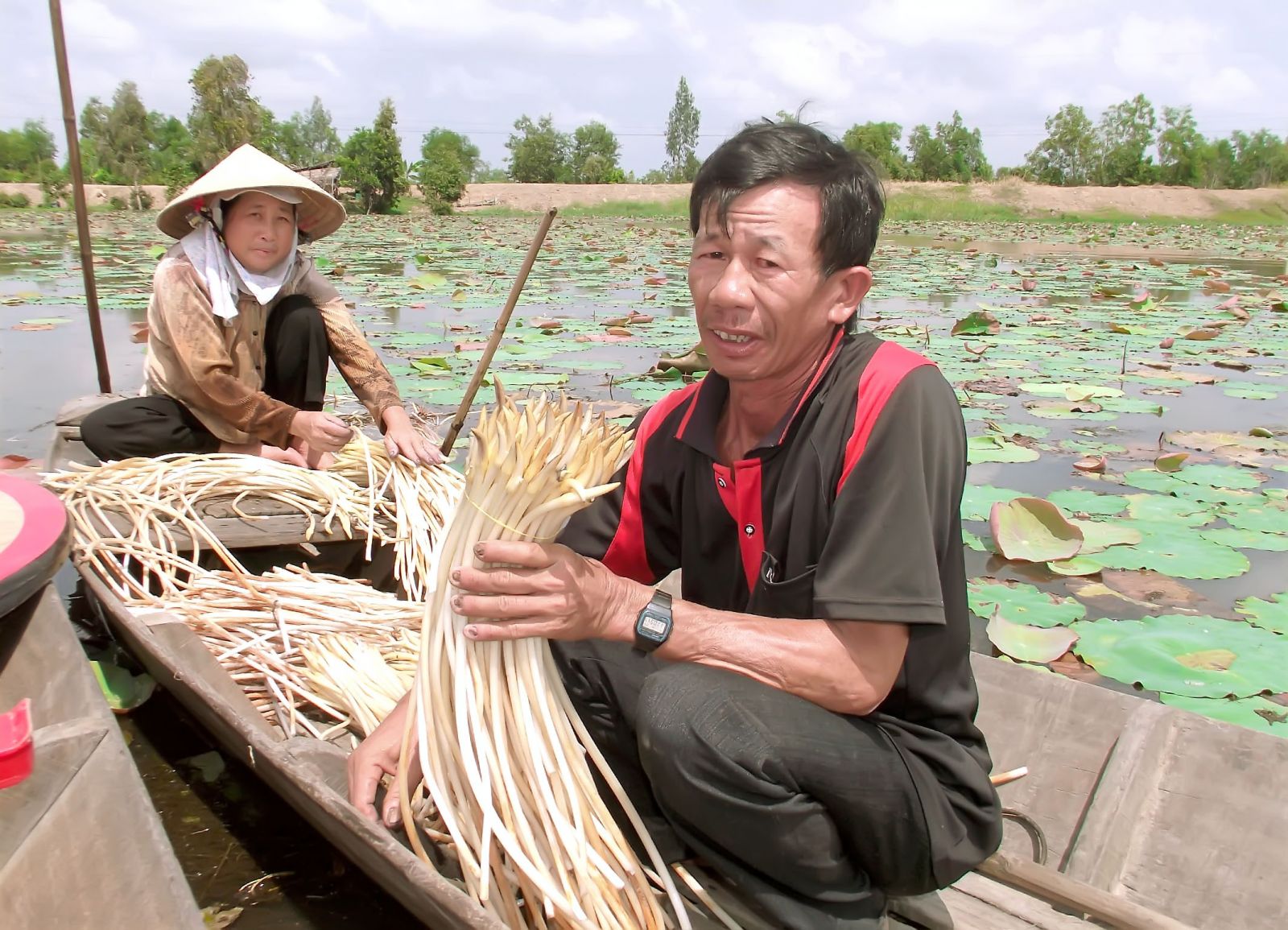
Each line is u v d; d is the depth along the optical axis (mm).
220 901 1756
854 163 1441
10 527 1922
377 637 2408
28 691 1691
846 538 1382
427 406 5543
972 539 3756
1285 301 10906
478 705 1402
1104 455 4867
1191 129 57094
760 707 1386
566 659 1673
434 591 1452
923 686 1469
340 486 2920
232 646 2324
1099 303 11039
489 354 3088
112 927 1126
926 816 1430
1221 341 8289
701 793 1410
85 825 1224
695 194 1468
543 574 1344
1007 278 13875
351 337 3305
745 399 1532
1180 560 3500
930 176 55812
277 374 3223
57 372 6180
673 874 1599
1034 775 1956
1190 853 1723
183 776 2133
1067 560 3492
